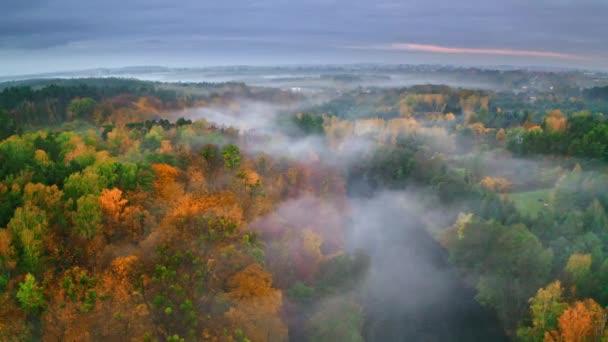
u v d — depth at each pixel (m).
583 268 61.41
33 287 42.62
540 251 67.06
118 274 44.44
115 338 37.47
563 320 51.84
